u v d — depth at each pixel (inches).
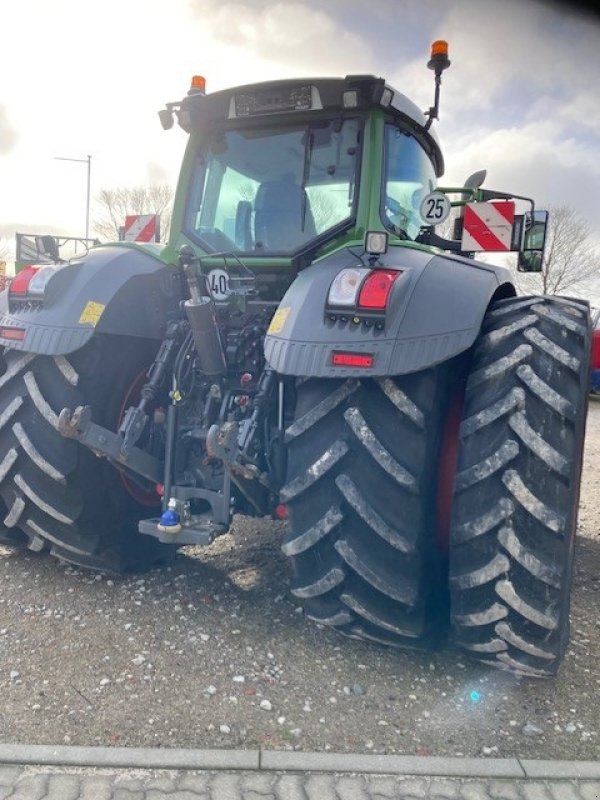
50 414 116.0
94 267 122.7
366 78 115.5
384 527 93.9
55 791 76.0
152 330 128.1
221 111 130.6
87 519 121.6
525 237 171.6
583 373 95.9
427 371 95.3
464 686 101.0
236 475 107.3
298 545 98.6
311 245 120.9
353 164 122.1
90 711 90.4
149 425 122.1
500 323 101.7
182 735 86.5
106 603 121.3
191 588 129.6
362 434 94.4
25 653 103.7
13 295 121.3
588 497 218.4
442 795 78.1
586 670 106.7
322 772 81.0
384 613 98.6
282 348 98.1
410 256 106.1
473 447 95.0
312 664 104.8
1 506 132.5
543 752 87.0
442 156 155.5
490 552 92.9
